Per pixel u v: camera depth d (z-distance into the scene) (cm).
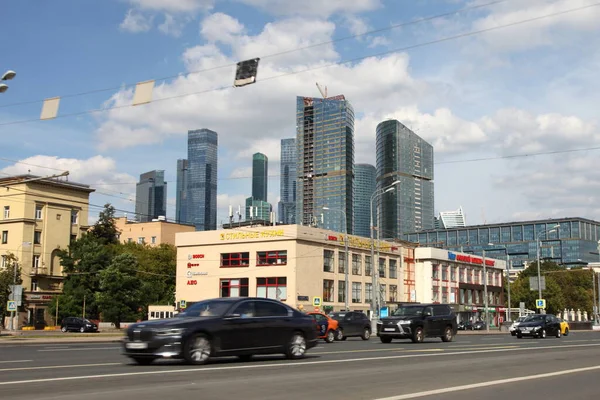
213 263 6838
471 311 8906
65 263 7756
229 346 1619
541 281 7162
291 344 1756
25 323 7506
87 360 1783
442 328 3067
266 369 1473
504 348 2428
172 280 8994
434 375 1380
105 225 9438
